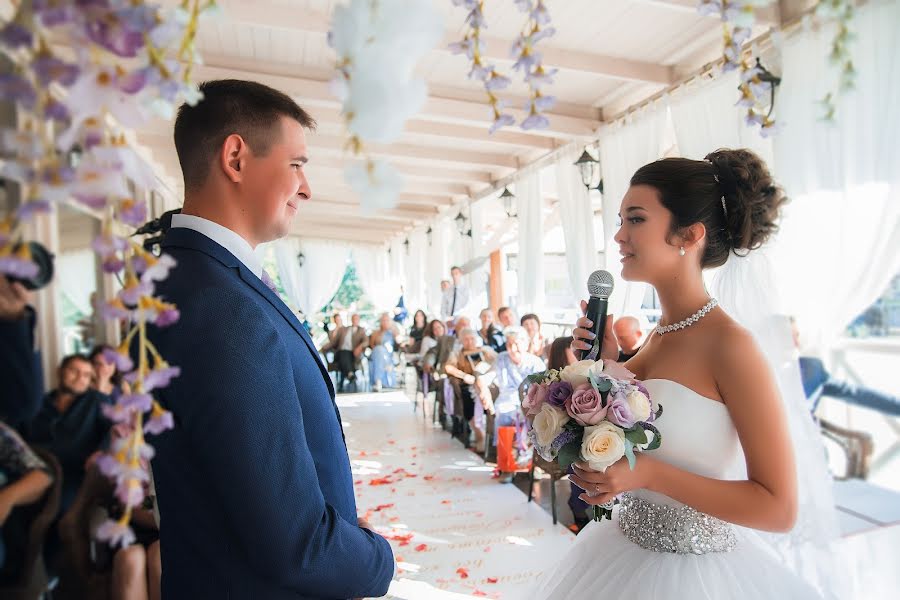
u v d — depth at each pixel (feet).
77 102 1.15
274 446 2.65
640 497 4.26
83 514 5.88
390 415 24.89
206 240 3.06
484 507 13.05
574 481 3.73
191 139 3.17
